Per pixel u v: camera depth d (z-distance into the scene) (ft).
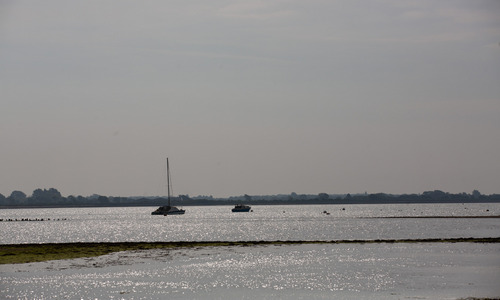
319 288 277.03
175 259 384.27
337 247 460.96
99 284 289.12
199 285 287.07
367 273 319.68
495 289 267.59
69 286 283.18
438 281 290.35
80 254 405.80
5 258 380.78
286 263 365.40
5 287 280.31
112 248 445.78
